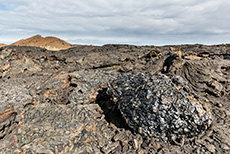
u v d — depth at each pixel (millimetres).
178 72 12656
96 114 8141
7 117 6406
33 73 19609
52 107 8289
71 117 7484
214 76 12008
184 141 6344
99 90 10125
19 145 5340
